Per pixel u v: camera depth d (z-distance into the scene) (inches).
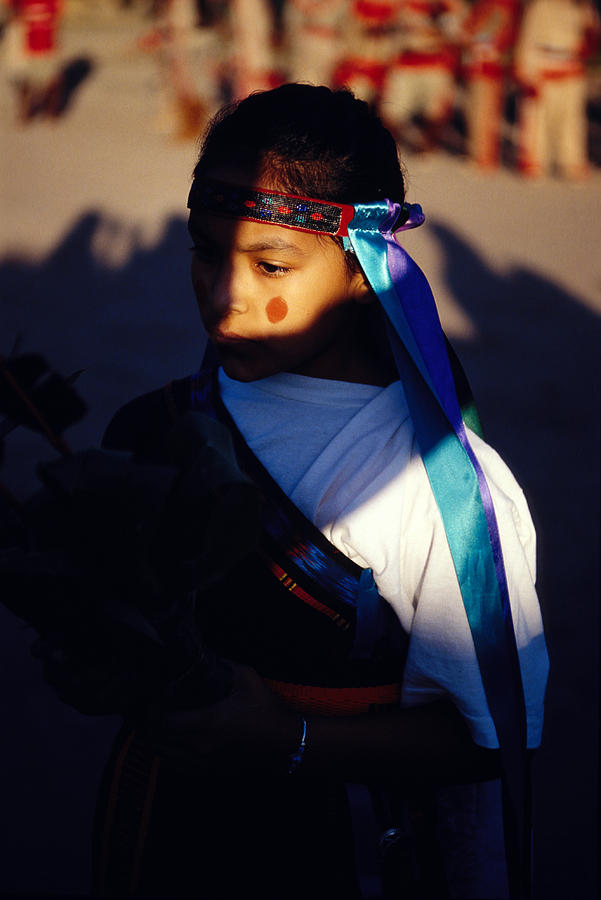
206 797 45.6
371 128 41.6
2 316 194.7
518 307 212.2
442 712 43.2
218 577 33.4
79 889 81.0
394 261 41.7
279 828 45.4
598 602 115.9
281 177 39.3
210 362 46.4
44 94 362.9
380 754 42.2
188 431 33.4
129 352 182.1
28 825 87.3
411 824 47.1
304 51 338.0
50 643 34.5
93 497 30.5
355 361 44.0
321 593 41.7
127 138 335.9
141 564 31.3
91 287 212.5
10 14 348.2
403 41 322.3
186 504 31.6
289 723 41.1
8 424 35.6
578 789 90.9
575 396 171.0
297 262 39.6
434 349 42.8
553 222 273.4
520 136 324.8
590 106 418.3
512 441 154.0
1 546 35.1
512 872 46.4
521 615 42.7
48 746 96.1
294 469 41.8
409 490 41.5
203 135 43.8
